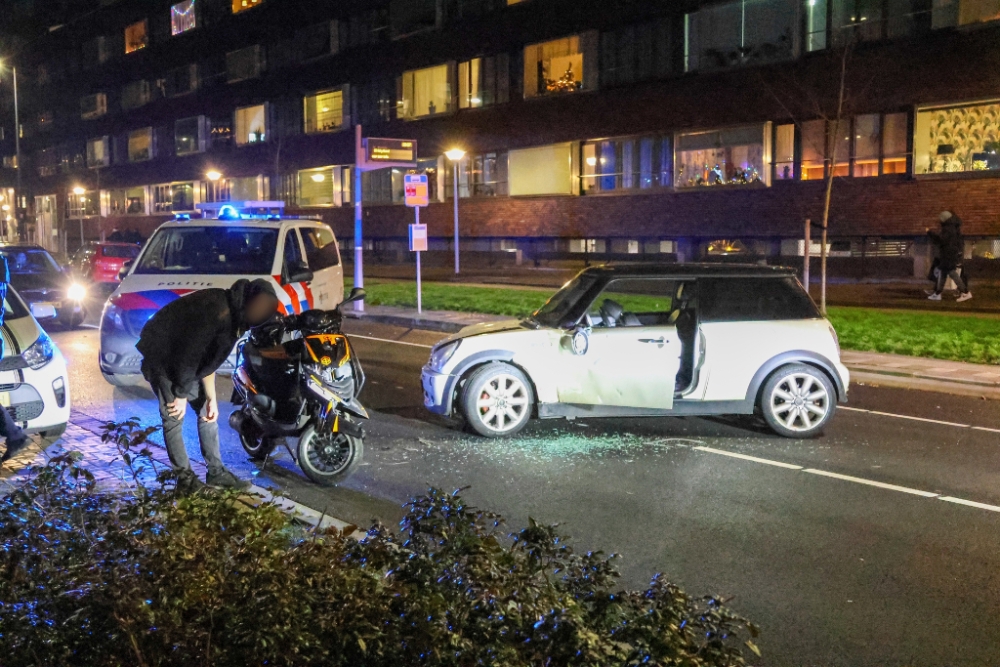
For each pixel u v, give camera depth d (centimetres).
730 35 3266
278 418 769
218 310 666
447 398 945
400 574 361
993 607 540
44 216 7731
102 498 417
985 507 729
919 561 612
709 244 3444
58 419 866
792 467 845
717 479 804
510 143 4078
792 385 955
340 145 4922
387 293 2605
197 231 1259
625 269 973
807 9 3050
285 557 363
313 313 761
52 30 7275
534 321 977
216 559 357
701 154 3409
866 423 1038
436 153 4406
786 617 525
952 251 2222
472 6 4166
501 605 336
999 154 2698
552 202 3925
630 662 320
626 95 3616
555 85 3869
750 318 965
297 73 5150
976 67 2706
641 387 931
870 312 2017
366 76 4741
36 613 335
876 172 2947
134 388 1212
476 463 851
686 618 351
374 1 4647
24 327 870
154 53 6253
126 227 6731
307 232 1355
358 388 788
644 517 700
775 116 3161
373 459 861
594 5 3675
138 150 6525
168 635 323
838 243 3058
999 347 1512
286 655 317
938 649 487
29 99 7688
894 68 2867
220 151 5772
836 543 646
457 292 2623
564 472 823
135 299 1150
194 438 920
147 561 352
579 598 363
